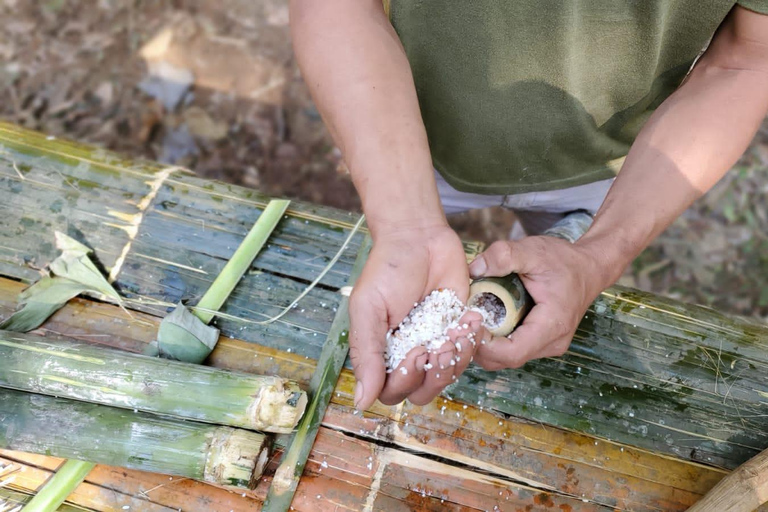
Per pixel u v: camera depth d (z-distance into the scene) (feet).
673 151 3.52
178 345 4.08
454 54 3.89
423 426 4.07
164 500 3.79
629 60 3.81
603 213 3.58
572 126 4.24
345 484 3.85
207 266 4.63
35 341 3.85
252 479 3.67
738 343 4.54
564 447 4.07
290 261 4.68
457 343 3.01
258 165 9.25
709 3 3.51
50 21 9.98
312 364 4.25
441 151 4.64
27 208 4.76
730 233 8.84
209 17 10.34
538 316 3.25
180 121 9.43
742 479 3.60
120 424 3.68
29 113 9.24
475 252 4.88
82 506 3.77
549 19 3.59
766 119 9.54
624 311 4.62
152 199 4.88
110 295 4.42
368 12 3.34
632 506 3.93
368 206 3.23
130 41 9.99
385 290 3.12
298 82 9.90
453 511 3.82
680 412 4.24
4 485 3.80
